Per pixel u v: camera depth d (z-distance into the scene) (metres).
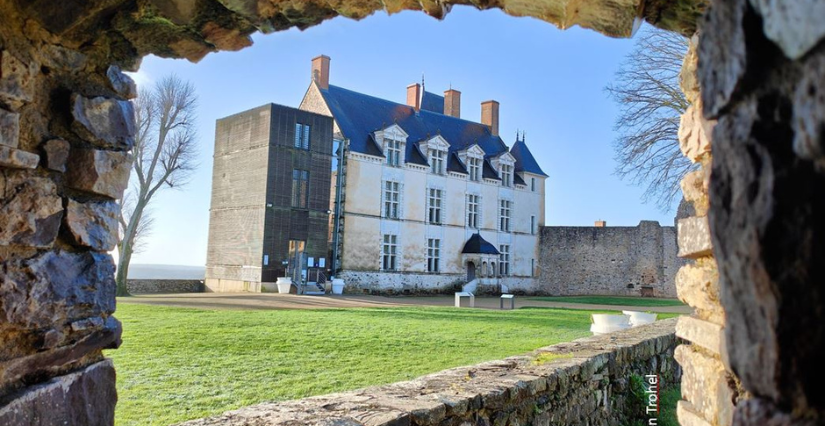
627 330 8.51
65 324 2.83
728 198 1.13
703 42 1.27
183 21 3.04
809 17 0.88
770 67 1.00
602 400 5.83
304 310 15.73
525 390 4.23
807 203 0.90
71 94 2.91
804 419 0.92
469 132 39.78
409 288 32.53
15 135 2.61
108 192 3.11
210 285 29.64
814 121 0.88
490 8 2.84
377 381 6.21
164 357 7.27
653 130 20.25
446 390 3.89
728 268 1.12
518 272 39.47
